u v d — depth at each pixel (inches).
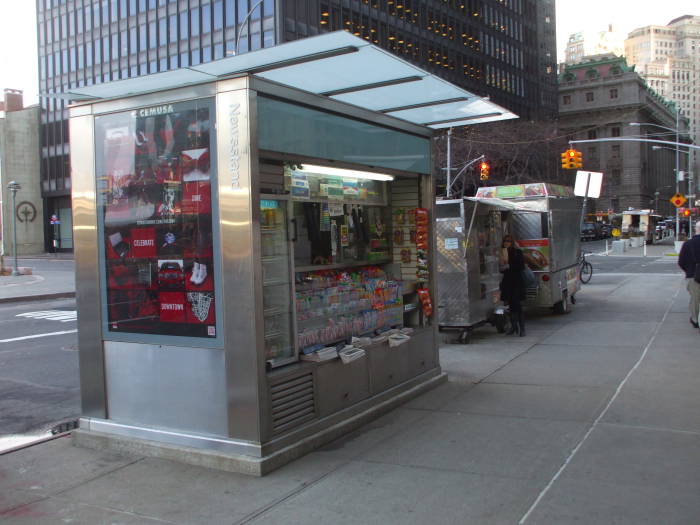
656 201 4128.9
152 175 191.8
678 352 325.7
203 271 182.7
